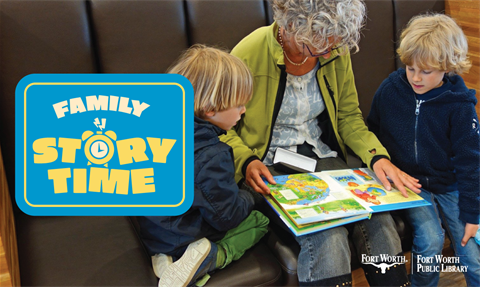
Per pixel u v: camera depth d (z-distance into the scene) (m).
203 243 0.95
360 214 1.02
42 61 1.17
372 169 1.22
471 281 1.19
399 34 1.65
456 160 1.18
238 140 1.21
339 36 1.01
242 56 1.21
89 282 0.94
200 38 1.37
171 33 1.32
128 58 1.28
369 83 1.64
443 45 1.09
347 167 1.28
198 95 0.98
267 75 1.20
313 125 1.32
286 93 1.22
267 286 1.03
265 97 1.21
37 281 0.94
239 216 1.00
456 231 1.19
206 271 0.97
